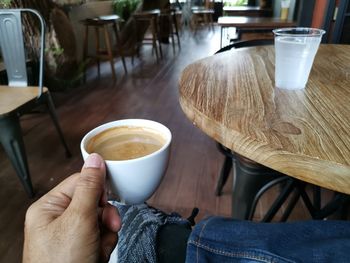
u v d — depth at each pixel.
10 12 1.49
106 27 3.33
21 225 1.29
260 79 0.70
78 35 3.57
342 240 0.32
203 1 7.54
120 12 4.38
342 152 0.38
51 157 1.83
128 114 2.46
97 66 3.82
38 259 0.33
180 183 1.56
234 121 0.47
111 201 0.45
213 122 0.48
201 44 5.67
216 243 0.34
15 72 1.63
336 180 0.37
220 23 2.80
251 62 0.88
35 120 2.37
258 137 0.42
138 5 4.58
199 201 1.43
